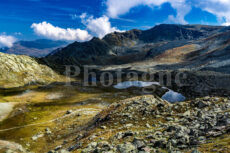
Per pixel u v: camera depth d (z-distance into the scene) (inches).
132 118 1354.6
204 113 1051.9
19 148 1396.4
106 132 1183.6
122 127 1206.3
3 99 5698.8
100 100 5039.4
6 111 4160.9
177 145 621.9
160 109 1374.3
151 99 1776.6
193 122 917.8
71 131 2322.8
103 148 775.7
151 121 1216.2
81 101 5098.4
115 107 1807.3
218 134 589.0
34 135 2588.6
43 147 2128.4
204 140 586.9
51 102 5369.1
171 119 1150.3
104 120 1574.8
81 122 2630.4
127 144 728.3
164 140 673.0
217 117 832.3
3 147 1347.2
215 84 5757.9
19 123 3388.3
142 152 617.6
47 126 2967.5
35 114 3966.5
